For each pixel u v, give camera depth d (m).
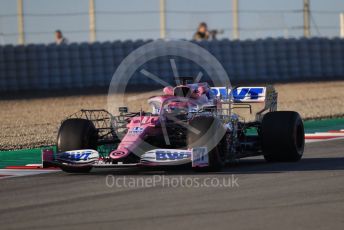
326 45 119.75
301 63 117.94
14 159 47.50
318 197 31.89
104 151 42.72
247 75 112.81
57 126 65.81
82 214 29.38
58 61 102.81
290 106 80.44
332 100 86.50
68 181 37.28
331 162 42.81
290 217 28.17
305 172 38.78
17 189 35.59
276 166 41.34
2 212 30.25
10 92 100.12
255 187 34.28
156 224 27.42
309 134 58.19
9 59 100.50
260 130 43.25
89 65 104.12
